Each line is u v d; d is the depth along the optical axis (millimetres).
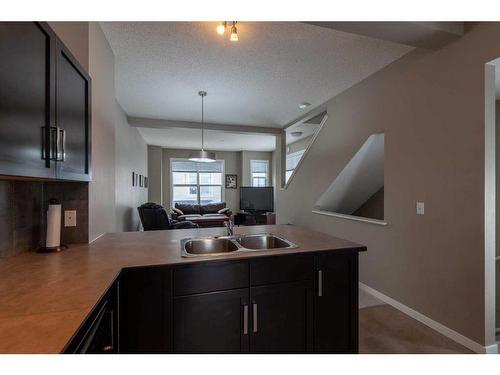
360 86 3197
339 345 1772
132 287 1384
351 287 1804
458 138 2053
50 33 1185
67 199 1808
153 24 2068
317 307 1723
